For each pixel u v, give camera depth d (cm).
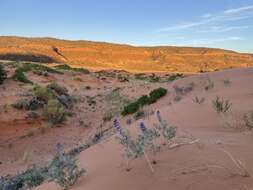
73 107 2980
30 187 755
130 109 1942
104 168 437
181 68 17350
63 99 2975
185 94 1670
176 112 824
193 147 404
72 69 7075
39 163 1492
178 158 373
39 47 16575
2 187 923
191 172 328
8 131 2097
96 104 3177
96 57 17700
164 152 404
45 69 5459
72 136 2117
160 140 462
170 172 341
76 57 17188
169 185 314
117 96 3234
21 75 3672
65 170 421
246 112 634
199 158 361
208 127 559
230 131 496
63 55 17038
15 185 912
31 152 1800
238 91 1092
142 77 7581
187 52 19550
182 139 454
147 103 1911
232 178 297
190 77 2189
